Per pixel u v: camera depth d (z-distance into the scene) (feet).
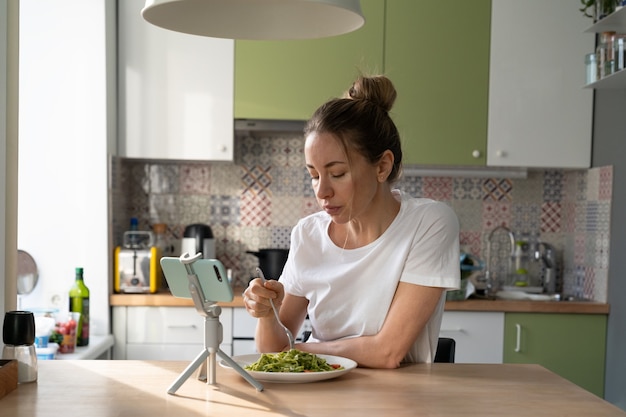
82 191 11.11
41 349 8.85
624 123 10.75
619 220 10.91
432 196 13.03
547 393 4.51
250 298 5.22
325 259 5.76
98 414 3.93
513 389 4.59
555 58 11.87
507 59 11.87
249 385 4.62
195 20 4.77
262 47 11.73
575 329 11.23
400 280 5.45
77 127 11.07
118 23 11.64
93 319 11.09
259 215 13.02
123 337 11.17
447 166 12.48
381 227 5.57
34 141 11.07
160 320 11.16
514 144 11.91
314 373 4.62
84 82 11.05
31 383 4.62
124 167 12.51
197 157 11.71
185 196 12.96
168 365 5.18
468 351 11.15
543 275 12.86
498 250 13.10
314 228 5.84
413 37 11.82
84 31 11.03
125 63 11.62
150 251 11.38
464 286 11.34
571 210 12.80
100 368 5.06
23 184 11.07
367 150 5.17
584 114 11.93
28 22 11.02
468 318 11.17
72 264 11.09
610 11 9.58
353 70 11.78
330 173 5.16
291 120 11.84
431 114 11.86
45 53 11.05
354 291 5.61
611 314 11.13
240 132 12.70
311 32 4.89
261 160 13.00
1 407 4.07
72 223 11.09
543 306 11.17
